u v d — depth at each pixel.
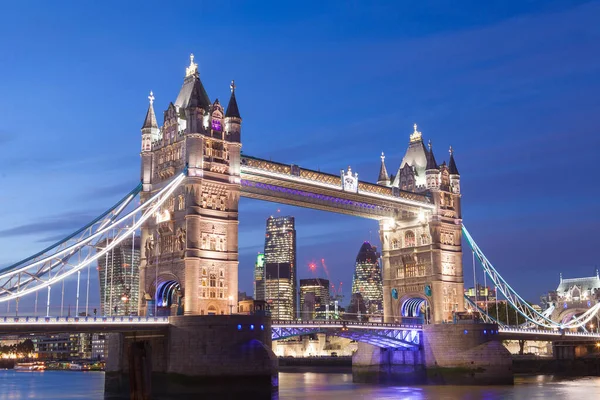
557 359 181.62
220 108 103.31
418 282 137.25
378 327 121.06
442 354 126.00
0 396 118.75
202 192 98.25
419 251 138.12
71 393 126.31
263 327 91.88
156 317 89.88
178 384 87.81
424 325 129.38
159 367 92.25
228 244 99.69
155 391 92.06
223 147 102.56
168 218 99.88
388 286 142.00
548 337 158.62
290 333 109.69
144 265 103.81
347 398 100.62
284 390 118.00
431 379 126.56
